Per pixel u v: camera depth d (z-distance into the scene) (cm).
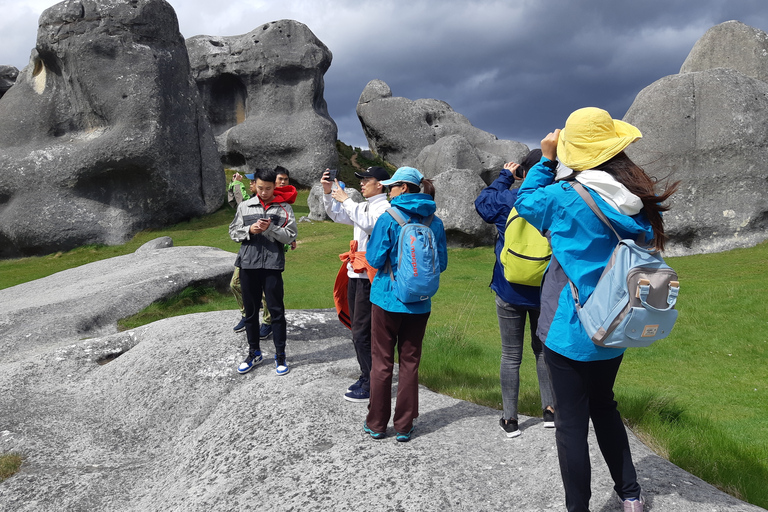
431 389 533
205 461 395
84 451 471
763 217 1853
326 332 677
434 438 375
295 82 3450
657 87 1984
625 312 232
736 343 832
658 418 447
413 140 3791
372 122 3872
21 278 1958
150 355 614
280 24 3425
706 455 380
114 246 2339
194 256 1373
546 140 292
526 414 438
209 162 2662
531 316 371
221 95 3641
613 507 285
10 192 2331
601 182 246
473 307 1197
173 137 2455
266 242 509
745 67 2138
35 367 651
